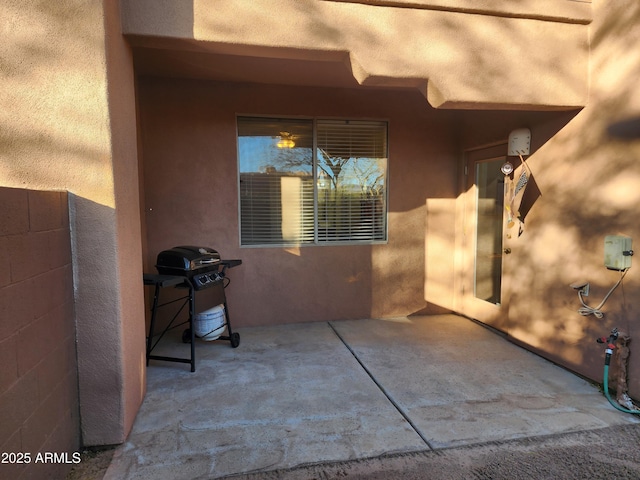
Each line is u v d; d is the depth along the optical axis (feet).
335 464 7.10
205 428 8.20
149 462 7.14
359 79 9.37
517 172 12.85
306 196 15.20
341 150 15.37
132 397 8.32
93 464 7.13
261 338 13.69
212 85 13.83
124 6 7.89
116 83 7.61
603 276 9.89
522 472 6.91
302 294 15.25
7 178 6.95
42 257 6.14
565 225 10.97
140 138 13.08
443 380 10.44
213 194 14.12
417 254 16.20
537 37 9.93
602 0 9.83
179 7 8.09
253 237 14.85
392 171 15.67
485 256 14.99
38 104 6.97
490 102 9.77
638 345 9.01
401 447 7.57
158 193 13.67
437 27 9.33
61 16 6.93
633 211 9.15
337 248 15.43
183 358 11.84
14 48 6.82
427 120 15.83
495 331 14.33
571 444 7.70
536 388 10.00
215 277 12.03
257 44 8.46
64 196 7.03
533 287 12.20
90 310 7.42
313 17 8.70
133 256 8.61
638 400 8.98
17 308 5.36
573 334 10.82
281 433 8.02
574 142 10.62
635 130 9.05
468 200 15.76
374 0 8.86
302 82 13.98
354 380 10.45
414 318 16.06
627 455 7.38
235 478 6.75
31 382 5.71
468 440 7.80
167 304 13.08
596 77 10.00
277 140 14.79
